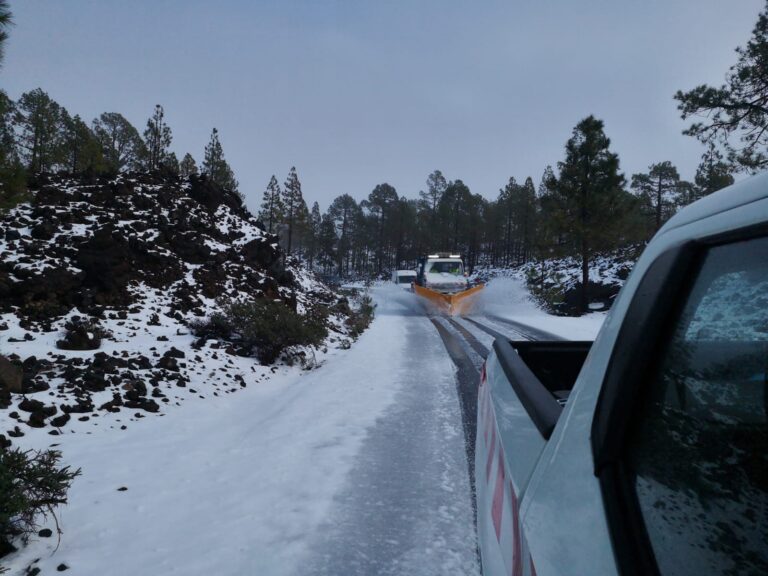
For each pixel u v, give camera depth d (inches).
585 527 34.8
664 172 1517.0
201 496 164.4
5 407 229.9
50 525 144.2
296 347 430.3
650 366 35.8
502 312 835.4
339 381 325.1
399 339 521.3
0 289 389.4
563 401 102.8
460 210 3348.9
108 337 371.9
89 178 814.5
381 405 262.8
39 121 1477.6
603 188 983.0
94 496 163.9
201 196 896.3
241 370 365.7
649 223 1466.5
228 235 796.6
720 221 32.1
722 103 627.2
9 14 225.6
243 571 118.1
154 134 1836.9
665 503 30.7
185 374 328.5
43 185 728.3
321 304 797.2
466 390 293.4
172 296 511.5
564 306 1005.8
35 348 320.5
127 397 270.7
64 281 426.0
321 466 181.8
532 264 2407.7
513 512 53.2
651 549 29.9
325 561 119.9
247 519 144.6
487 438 86.1
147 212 713.6
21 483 133.9
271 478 174.6
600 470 35.9
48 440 211.0
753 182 30.9
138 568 121.9
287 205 2682.1
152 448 213.0
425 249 3457.2
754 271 28.5
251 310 429.1
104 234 509.4
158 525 144.7
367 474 173.0
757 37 612.1
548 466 44.9
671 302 35.3
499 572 55.1
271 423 243.4
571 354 122.7
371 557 121.3
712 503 27.7
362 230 3932.1
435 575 113.0
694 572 26.6
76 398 256.4
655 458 32.8
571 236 1015.0
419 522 138.2
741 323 29.1
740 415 28.0
